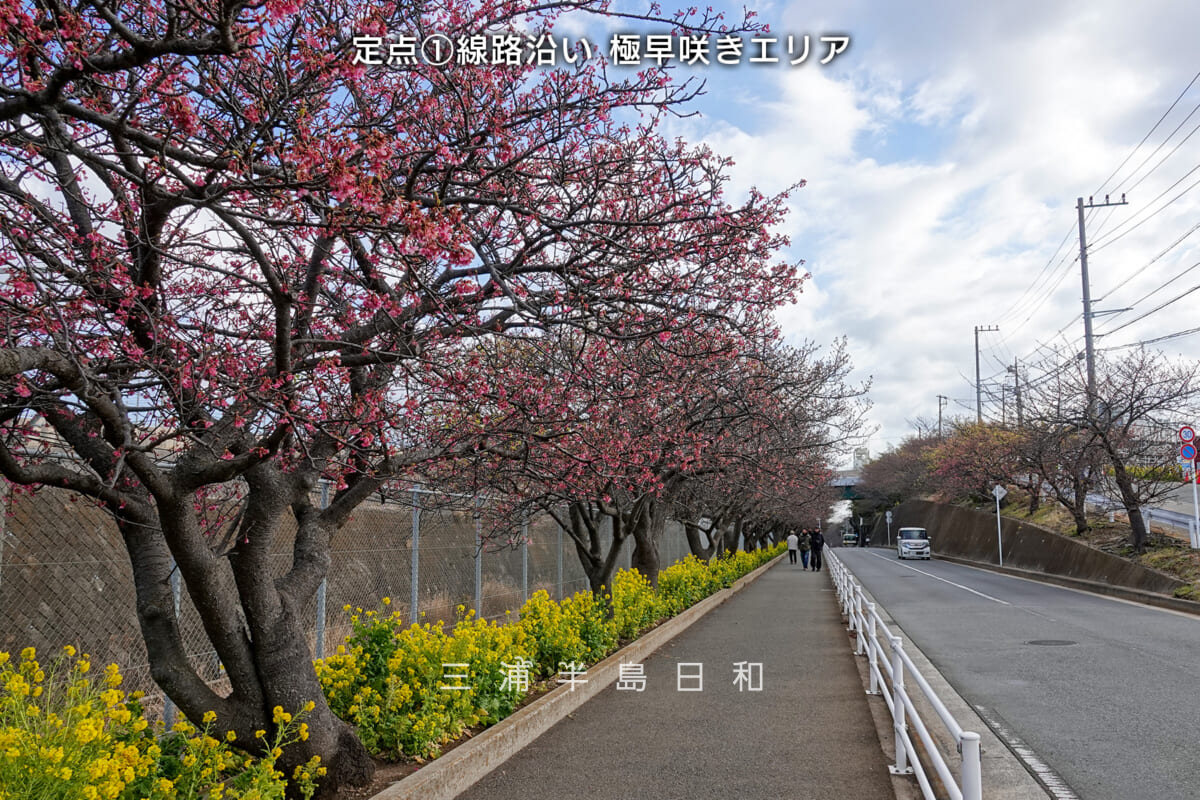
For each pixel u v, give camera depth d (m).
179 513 4.46
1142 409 23.03
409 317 5.02
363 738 5.71
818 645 12.59
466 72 5.24
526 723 6.95
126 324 4.48
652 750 6.70
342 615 8.50
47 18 3.86
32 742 3.38
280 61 4.09
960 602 19.00
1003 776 5.89
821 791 5.62
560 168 5.68
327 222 3.73
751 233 6.16
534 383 6.68
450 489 8.42
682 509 19.94
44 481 3.93
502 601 12.51
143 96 3.79
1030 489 35.31
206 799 4.23
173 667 4.75
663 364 8.62
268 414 4.67
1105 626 13.93
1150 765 6.08
